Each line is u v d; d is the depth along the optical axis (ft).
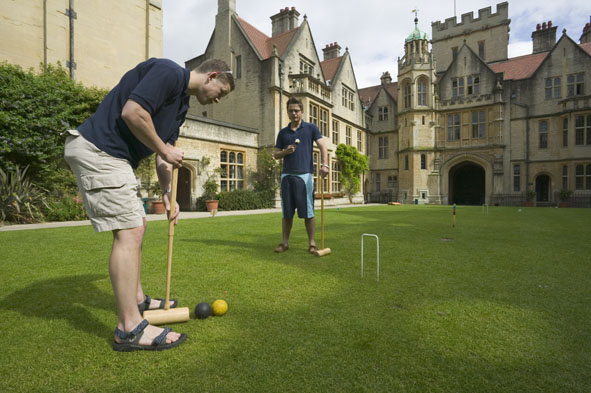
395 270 10.50
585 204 72.79
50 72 34.45
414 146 90.22
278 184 57.21
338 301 7.53
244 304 7.34
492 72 85.25
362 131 95.04
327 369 4.72
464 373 4.63
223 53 63.93
